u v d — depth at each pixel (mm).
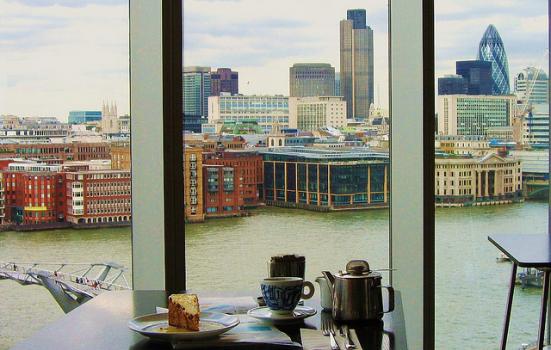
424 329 2947
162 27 2771
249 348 1452
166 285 2852
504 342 2881
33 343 1516
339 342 1476
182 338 1481
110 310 1841
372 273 1746
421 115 2896
